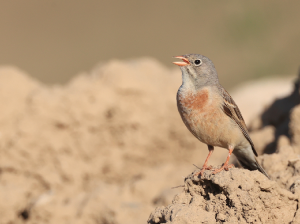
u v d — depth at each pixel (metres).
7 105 14.02
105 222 11.11
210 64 9.08
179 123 15.00
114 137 14.45
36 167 13.48
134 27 39.47
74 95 14.16
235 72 31.94
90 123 14.16
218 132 8.67
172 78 15.73
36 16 41.12
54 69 32.81
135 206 11.22
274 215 6.91
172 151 14.98
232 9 40.19
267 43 34.97
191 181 7.49
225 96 8.90
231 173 7.05
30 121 13.73
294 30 35.94
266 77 31.12
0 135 13.62
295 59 32.88
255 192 6.86
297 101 12.48
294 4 39.22
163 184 11.86
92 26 39.62
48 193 12.73
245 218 6.83
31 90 14.62
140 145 14.54
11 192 11.91
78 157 13.99
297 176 8.36
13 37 37.28
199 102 8.66
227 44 35.59
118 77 14.45
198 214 7.02
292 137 10.59
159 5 42.97
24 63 33.44
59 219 11.47
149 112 14.65
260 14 38.75
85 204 11.45
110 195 11.58
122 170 14.35
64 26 39.66
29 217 11.64
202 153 15.12
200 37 37.16
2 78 14.49
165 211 7.28
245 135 8.91
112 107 14.37
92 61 33.88
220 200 7.02
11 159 13.45
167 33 38.22
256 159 9.02
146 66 15.64
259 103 19.78
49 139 13.74
